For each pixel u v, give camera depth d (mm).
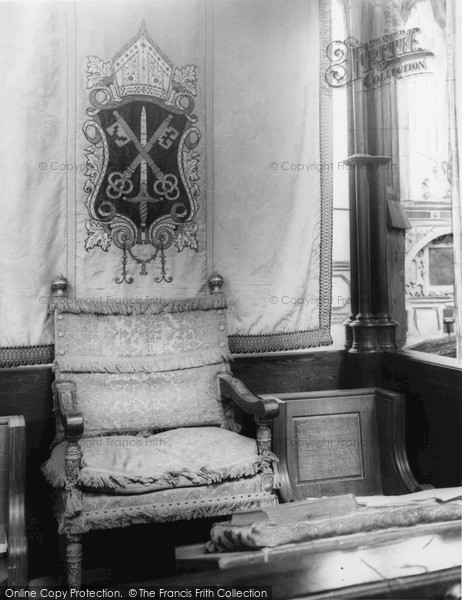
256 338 3600
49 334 3258
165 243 3459
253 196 3582
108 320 3203
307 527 1689
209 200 3525
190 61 3463
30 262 3221
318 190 3686
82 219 3320
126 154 3379
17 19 3172
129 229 3398
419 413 3295
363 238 3744
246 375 3646
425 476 3248
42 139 3227
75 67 3275
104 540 3174
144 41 3387
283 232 3631
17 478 2516
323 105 3684
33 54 3193
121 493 2500
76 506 2457
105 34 3320
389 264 4105
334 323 3979
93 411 3033
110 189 3361
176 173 3465
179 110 3455
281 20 3582
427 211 4703
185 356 3246
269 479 2713
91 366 3092
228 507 2623
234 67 3529
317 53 3658
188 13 3451
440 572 1513
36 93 3203
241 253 3578
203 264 3525
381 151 3773
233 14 3520
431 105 4539
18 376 3230
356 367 3721
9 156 3172
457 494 2039
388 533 1697
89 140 3314
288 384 3719
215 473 2596
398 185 4344
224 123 3529
